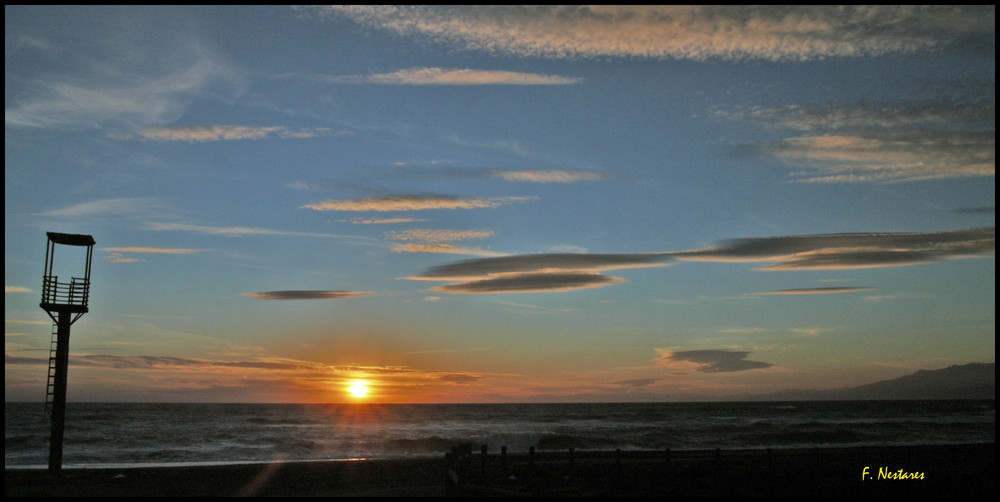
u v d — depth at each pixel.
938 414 129.62
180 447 53.91
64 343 25.22
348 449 53.34
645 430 76.56
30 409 127.12
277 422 92.69
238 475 26.16
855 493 22.91
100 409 133.75
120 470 25.70
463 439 60.47
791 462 27.97
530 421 103.44
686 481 23.97
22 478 24.23
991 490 24.09
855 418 111.12
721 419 108.75
